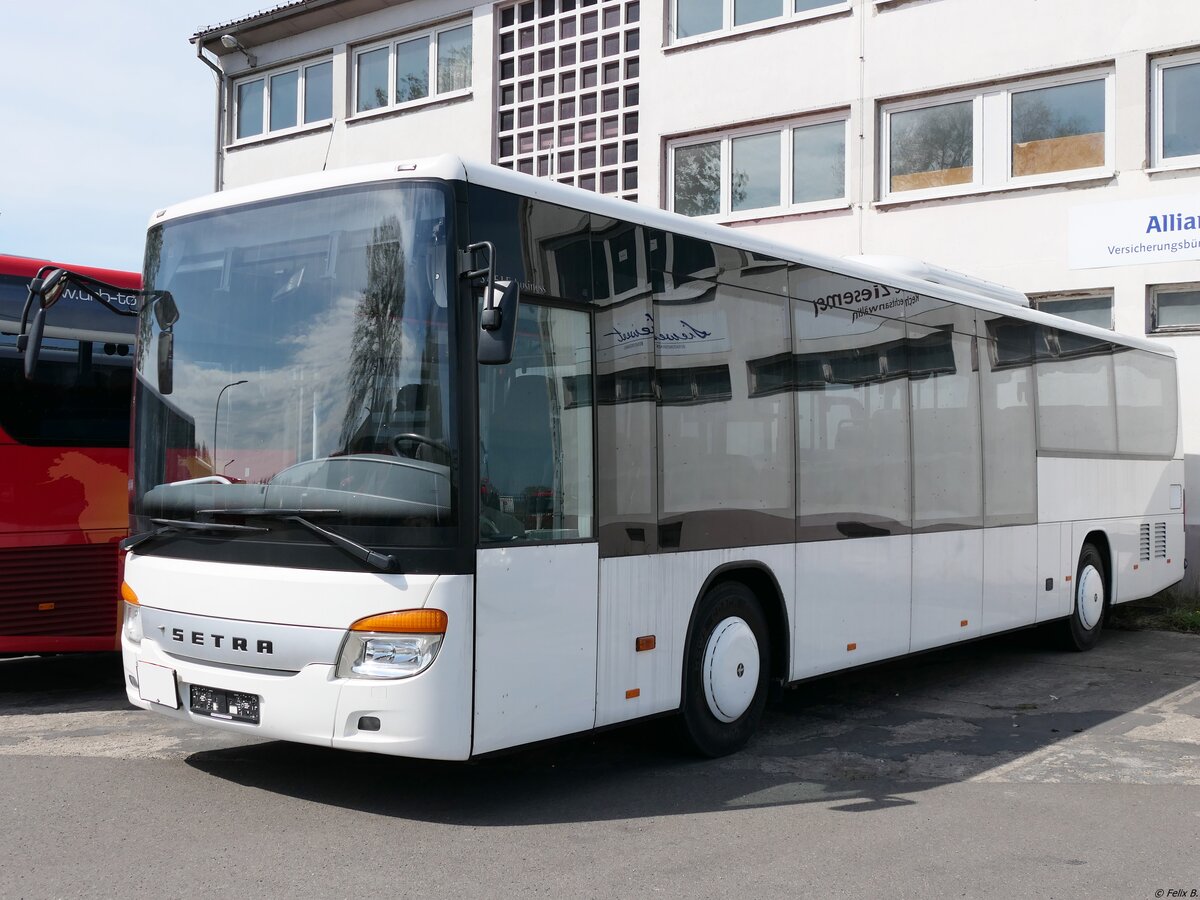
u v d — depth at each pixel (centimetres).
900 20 1562
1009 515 993
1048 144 1476
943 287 923
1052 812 586
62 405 818
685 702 657
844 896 460
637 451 614
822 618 754
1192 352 1378
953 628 905
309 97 2219
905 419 852
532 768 656
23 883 452
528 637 545
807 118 1647
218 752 668
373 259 543
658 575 624
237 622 548
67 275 627
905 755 706
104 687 887
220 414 577
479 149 1959
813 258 765
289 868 474
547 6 1902
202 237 608
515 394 546
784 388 728
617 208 615
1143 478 1260
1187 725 801
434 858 492
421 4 2038
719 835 536
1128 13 1401
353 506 523
